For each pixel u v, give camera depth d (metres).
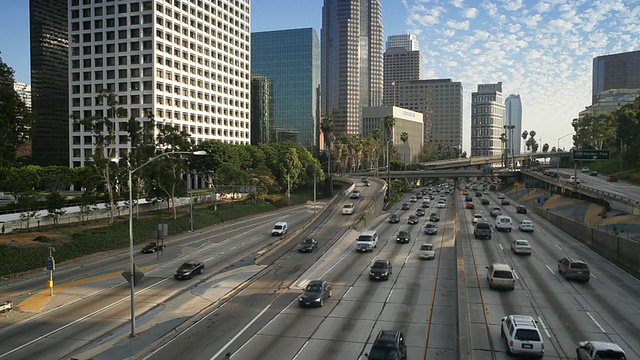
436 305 32.53
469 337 24.73
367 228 74.75
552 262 45.81
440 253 52.19
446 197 133.50
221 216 84.94
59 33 191.75
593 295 34.03
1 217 61.09
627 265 43.34
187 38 138.38
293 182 125.31
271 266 46.62
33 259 45.88
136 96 126.00
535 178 145.12
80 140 129.50
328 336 26.62
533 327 23.05
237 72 166.12
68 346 26.38
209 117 148.75
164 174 72.44
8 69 48.28
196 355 24.17
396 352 21.14
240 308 32.62
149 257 52.69
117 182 74.62
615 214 73.62
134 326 27.50
